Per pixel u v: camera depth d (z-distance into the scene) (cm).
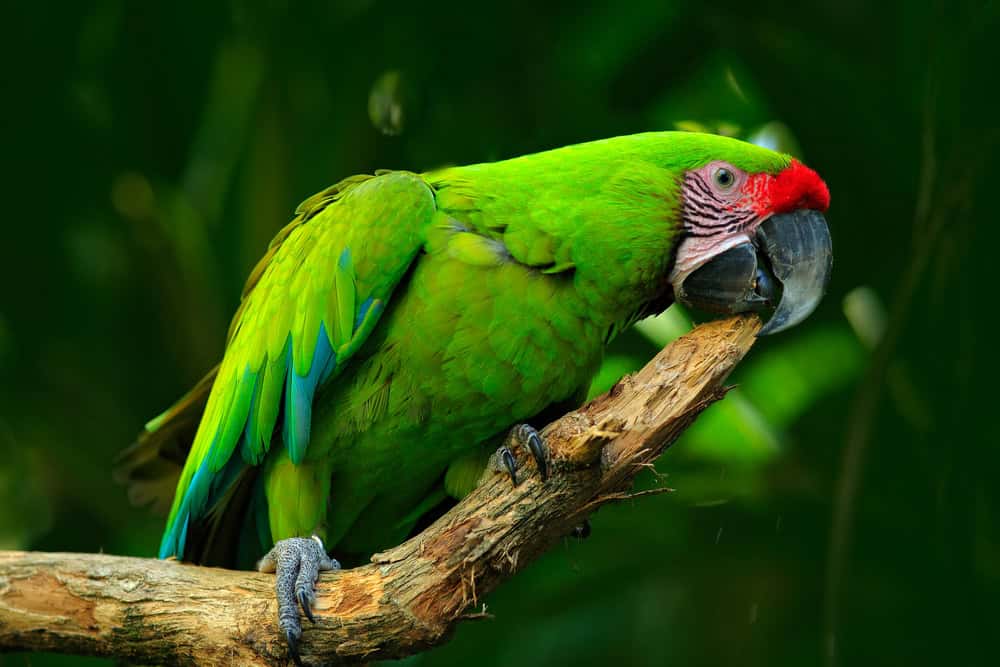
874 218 1059
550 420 809
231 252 1201
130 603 620
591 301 752
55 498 1199
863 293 1193
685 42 1170
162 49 1146
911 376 1024
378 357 758
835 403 1112
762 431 1169
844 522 956
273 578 648
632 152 777
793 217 803
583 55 1194
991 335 978
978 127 938
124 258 1202
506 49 1168
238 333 843
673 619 1166
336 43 1164
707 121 1262
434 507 856
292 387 766
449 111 1179
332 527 828
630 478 629
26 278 1182
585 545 1134
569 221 745
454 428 764
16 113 1138
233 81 1215
